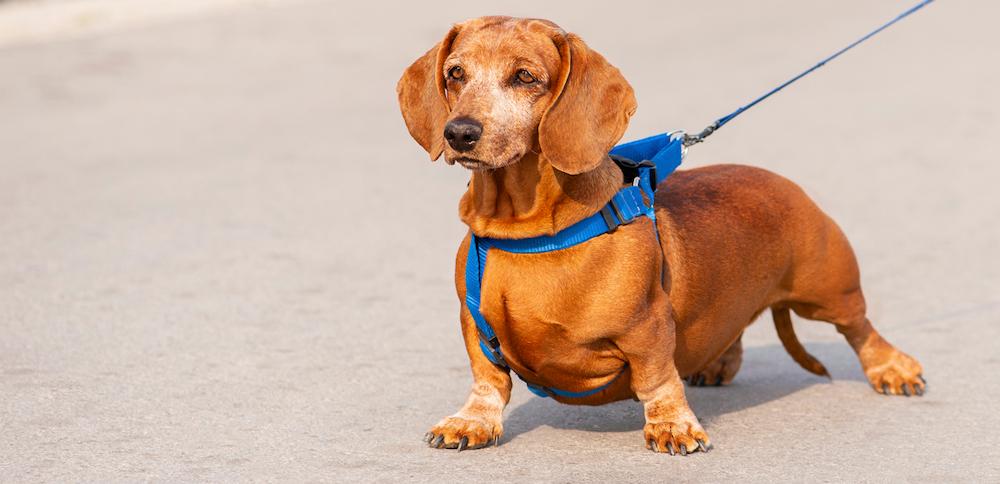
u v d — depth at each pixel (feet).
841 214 40.24
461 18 84.48
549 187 17.83
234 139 51.29
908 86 65.57
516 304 18.01
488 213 18.21
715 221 20.35
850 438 20.27
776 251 21.30
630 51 75.56
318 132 53.16
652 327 18.43
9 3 90.12
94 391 21.94
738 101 60.08
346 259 33.71
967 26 86.12
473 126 17.16
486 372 19.49
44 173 44.19
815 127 55.01
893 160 48.52
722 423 21.24
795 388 23.73
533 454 19.10
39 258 32.71
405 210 40.19
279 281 31.09
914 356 25.90
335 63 69.92
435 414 21.20
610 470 18.34
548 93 17.88
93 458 18.45
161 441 19.34
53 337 25.50
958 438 20.22
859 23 87.25
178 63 68.90
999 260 34.63
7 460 18.26
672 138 21.59
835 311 22.77
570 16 89.25
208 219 37.96
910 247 36.19
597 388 19.21
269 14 85.51
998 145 51.24
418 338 26.48
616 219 17.99
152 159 47.06
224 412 20.99
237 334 26.27
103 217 37.78
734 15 91.61
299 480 17.65
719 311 20.36
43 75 64.23
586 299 17.90
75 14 83.92
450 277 32.17
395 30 79.87
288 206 40.16
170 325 26.76
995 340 26.96
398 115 57.21
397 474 17.99
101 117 55.16
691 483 17.80
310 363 24.31
